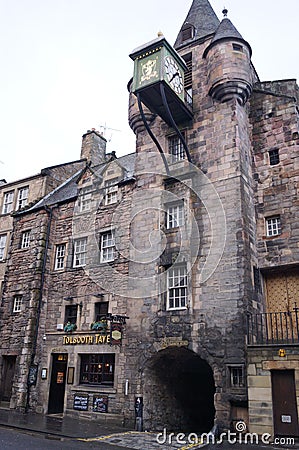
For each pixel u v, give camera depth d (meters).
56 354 15.87
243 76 13.98
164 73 13.18
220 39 14.46
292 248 12.73
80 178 17.78
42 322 16.39
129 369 13.25
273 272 13.18
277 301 13.01
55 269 17.14
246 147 14.11
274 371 10.46
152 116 15.88
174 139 15.27
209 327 12.04
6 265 18.64
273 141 14.17
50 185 20.06
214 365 11.62
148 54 13.65
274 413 10.16
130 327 13.73
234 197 12.90
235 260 12.22
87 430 11.68
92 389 14.08
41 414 14.81
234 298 11.87
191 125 14.80
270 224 13.49
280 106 14.41
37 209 18.03
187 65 15.95
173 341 12.55
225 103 14.20
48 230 17.56
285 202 13.29
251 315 11.81
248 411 10.56
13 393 15.66
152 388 13.09
